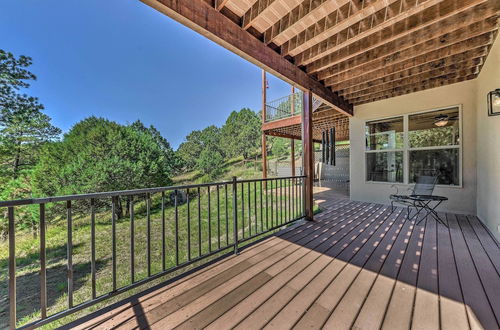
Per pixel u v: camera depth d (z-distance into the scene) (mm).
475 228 3207
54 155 8562
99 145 8703
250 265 2092
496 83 2758
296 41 2752
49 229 7301
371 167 5367
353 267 2039
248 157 24297
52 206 7379
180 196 10539
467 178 4055
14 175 9727
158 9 1757
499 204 2664
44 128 11094
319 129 8883
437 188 4379
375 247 2518
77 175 7902
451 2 2148
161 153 10430
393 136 5000
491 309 1430
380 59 3283
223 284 1765
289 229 3215
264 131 8406
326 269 2004
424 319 1349
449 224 3418
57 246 5227
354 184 5621
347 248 2496
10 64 9633
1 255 5043
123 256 3836
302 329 1278
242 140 24562
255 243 2660
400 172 4918
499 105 2705
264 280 1821
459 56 3209
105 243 4863
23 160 10219
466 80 4051
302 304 1508
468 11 2318
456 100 4156
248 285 1748
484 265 2043
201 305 1505
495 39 2652
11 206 1125
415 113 4637
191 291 1669
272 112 8453
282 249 2475
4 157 9742
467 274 1883
